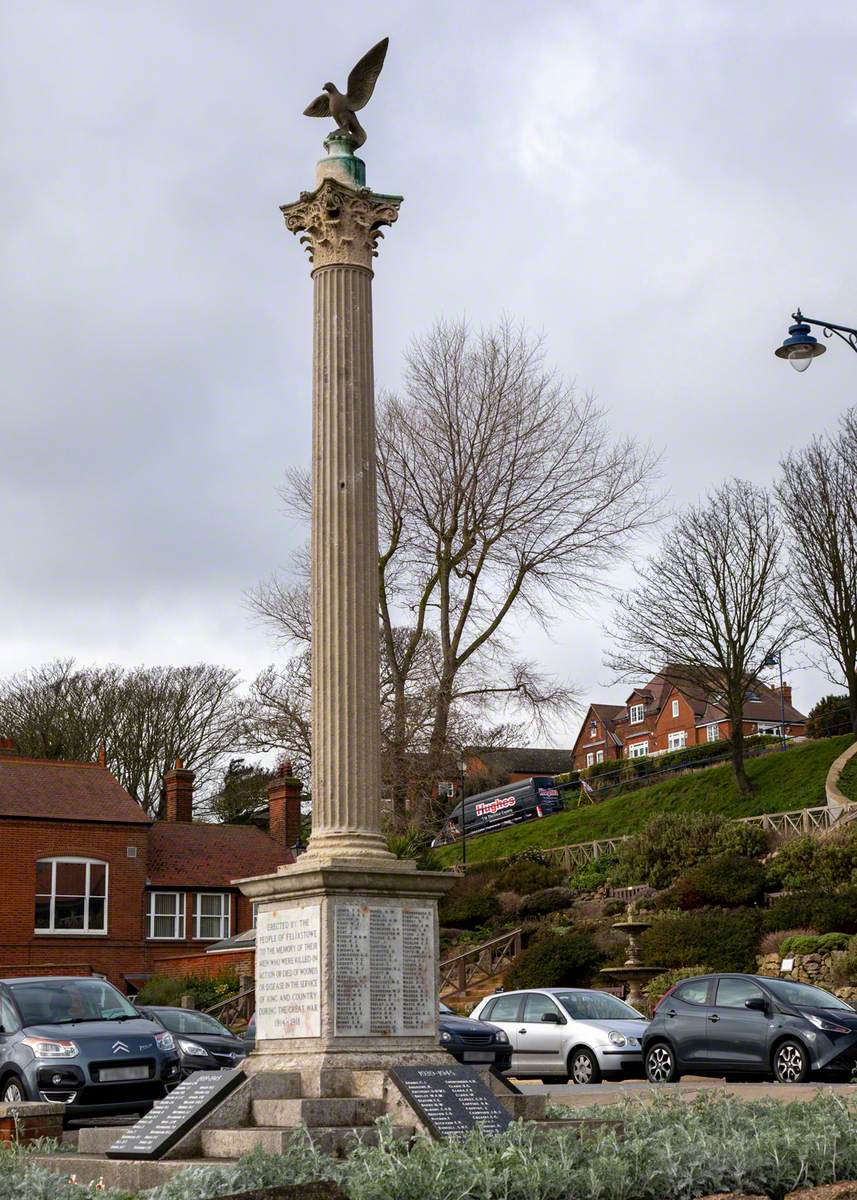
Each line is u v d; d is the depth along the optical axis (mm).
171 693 64125
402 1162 8570
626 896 42344
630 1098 12203
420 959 12625
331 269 13984
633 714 99562
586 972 34969
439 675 48344
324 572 13281
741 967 31625
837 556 50312
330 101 14656
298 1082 11906
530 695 48656
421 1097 11367
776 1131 9859
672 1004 21938
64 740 61938
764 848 40719
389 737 47062
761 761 54406
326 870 12227
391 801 47500
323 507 13422
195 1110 11430
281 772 54844
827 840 36594
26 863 45688
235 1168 9172
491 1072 12680
